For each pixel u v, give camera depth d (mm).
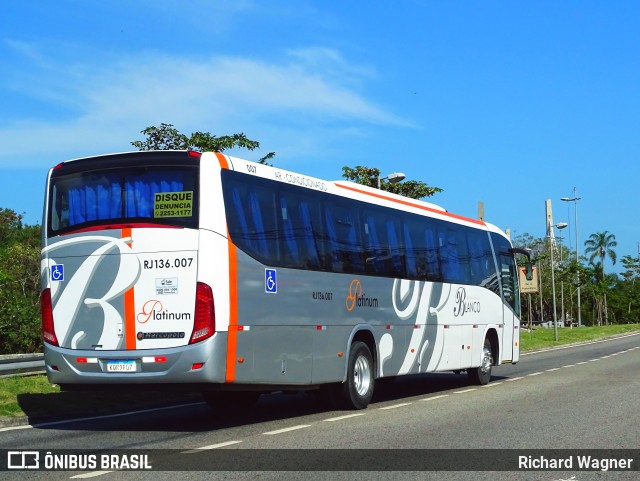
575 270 87062
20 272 46250
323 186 14586
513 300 22953
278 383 12703
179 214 11727
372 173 40844
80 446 10648
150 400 16344
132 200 11977
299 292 13398
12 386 15961
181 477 8445
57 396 15156
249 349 12039
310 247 13859
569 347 45031
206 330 11461
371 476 8461
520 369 26672
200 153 11891
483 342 20734
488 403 15578
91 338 11984
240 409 15430
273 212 12977
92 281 12039
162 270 11688
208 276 11531
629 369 25219
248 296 12102
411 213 17734
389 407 15273
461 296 19625
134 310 11766
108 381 11789
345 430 11906
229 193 11992
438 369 18281
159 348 11586
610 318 127750
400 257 16969
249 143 24859
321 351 13922
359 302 15242
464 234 20297
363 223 15734
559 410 14164
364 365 15281
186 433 11859
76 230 12211
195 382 11500
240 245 12039
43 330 12375
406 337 16922
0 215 80938
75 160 12469
